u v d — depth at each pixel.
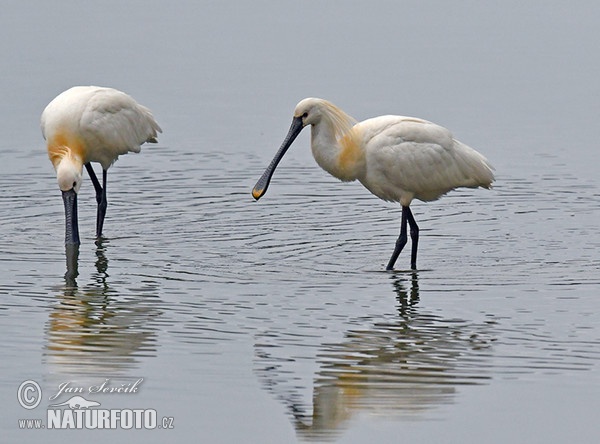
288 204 21.64
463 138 25.86
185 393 13.43
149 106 28.45
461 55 32.84
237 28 35.88
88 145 20.16
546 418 12.74
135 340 14.89
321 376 13.81
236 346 14.69
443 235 19.77
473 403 13.10
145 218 20.80
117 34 34.94
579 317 15.70
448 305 16.23
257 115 27.84
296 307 16.14
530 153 24.83
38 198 21.95
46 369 14.02
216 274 17.61
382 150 18.11
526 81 30.42
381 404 13.12
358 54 32.91
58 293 16.75
